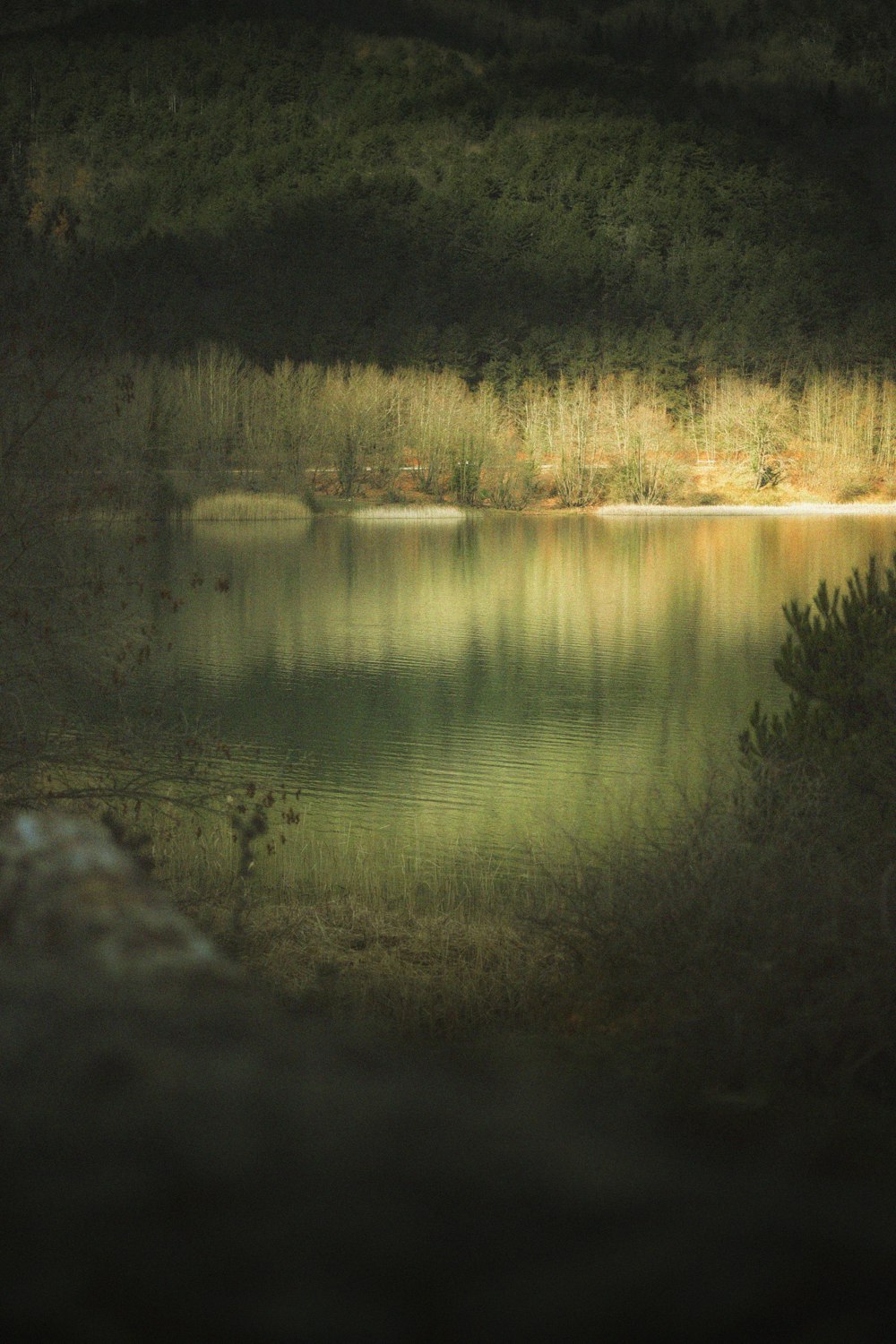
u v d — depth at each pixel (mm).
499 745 24234
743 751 10469
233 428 114812
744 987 6254
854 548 89688
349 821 17500
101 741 11391
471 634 44188
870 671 9836
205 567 68062
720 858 7359
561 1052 6883
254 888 12578
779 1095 5984
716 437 164375
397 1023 8188
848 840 8555
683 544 94562
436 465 142750
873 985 6289
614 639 43188
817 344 193250
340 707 29125
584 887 8680
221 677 33562
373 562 75938
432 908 12578
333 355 193375
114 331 10750
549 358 191375
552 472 157250
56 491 10320
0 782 10797
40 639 10375
